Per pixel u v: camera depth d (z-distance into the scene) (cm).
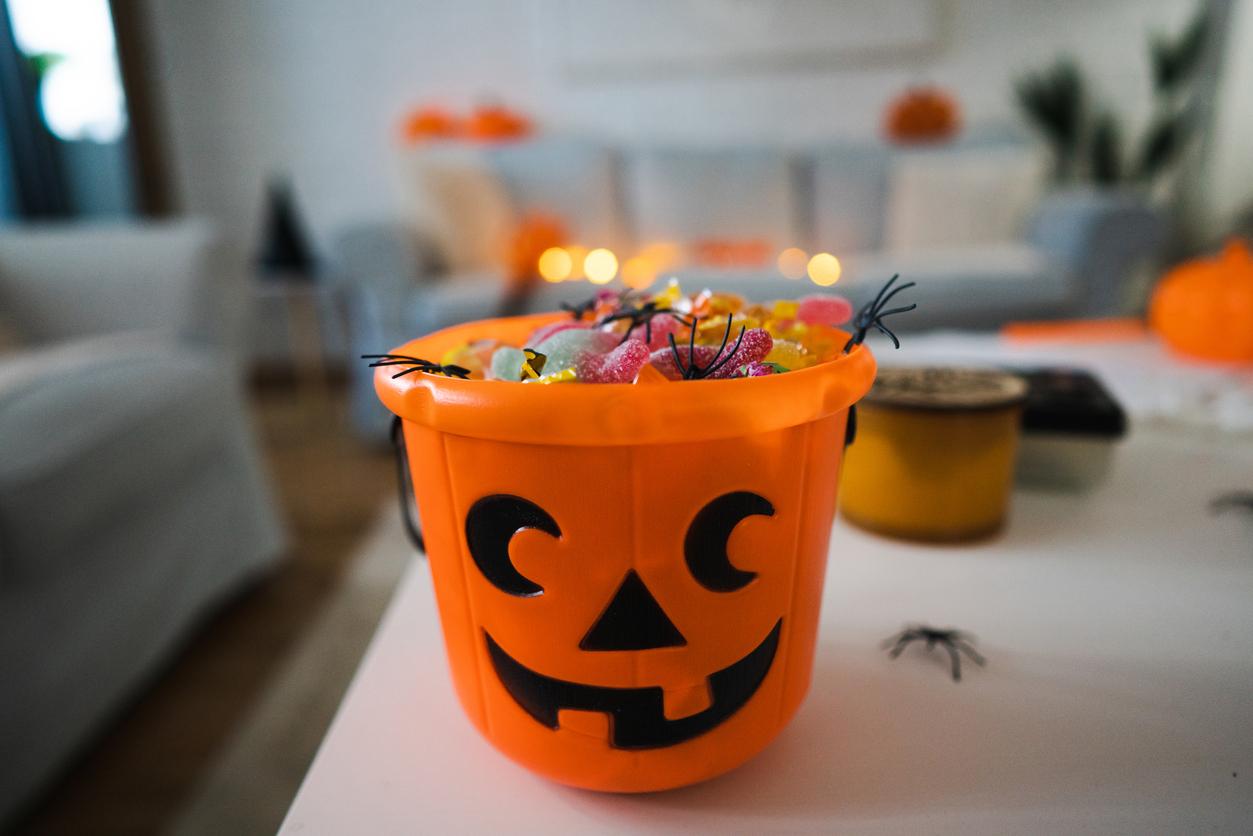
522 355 35
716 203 213
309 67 245
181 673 103
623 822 35
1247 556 52
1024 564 52
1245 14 229
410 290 174
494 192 204
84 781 84
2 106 213
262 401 245
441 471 32
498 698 35
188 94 245
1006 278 174
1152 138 227
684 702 34
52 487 77
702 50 240
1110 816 34
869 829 34
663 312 39
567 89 247
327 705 96
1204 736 38
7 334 115
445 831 34
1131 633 45
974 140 221
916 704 40
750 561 32
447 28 243
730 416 29
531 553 32
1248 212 229
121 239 120
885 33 233
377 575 129
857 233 215
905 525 54
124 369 96
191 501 106
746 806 35
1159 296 96
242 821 78
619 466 30
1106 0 227
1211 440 70
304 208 256
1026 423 60
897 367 59
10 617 75
